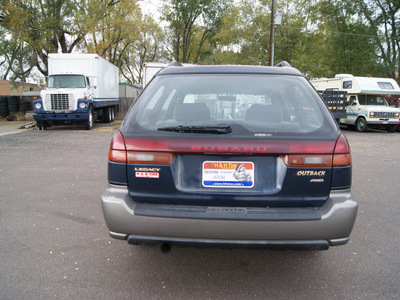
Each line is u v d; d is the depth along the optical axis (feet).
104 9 91.97
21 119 73.87
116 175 8.91
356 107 64.95
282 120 9.16
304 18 111.65
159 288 9.47
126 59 179.73
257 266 10.84
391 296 9.13
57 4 86.79
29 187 19.99
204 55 171.42
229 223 8.27
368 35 92.43
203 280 9.93
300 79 10.46
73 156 30.45
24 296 9.00
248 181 8.64
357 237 13.16
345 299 8.99
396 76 98.43
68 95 52.70
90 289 9.38
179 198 8.68
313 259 11.33
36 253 11.54
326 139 8.70
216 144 8.51
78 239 12.72
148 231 8.52
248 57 116.06
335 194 8.70
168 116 9.30
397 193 19.61
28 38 81.51
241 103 9.59
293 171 8.50
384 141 47.34
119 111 90.89
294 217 8.27
